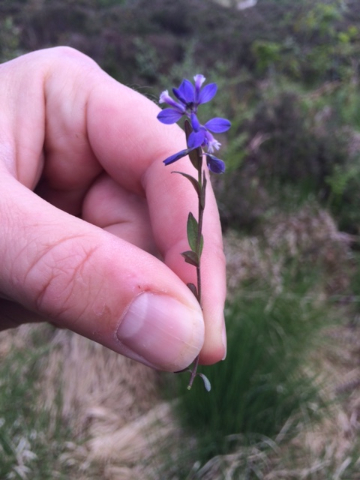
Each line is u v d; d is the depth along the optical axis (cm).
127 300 9
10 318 14
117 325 9
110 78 14
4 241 9
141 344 9
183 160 12
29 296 9
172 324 9
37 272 9
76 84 13
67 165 14
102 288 9
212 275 11
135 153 13
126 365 22
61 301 9
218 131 8
